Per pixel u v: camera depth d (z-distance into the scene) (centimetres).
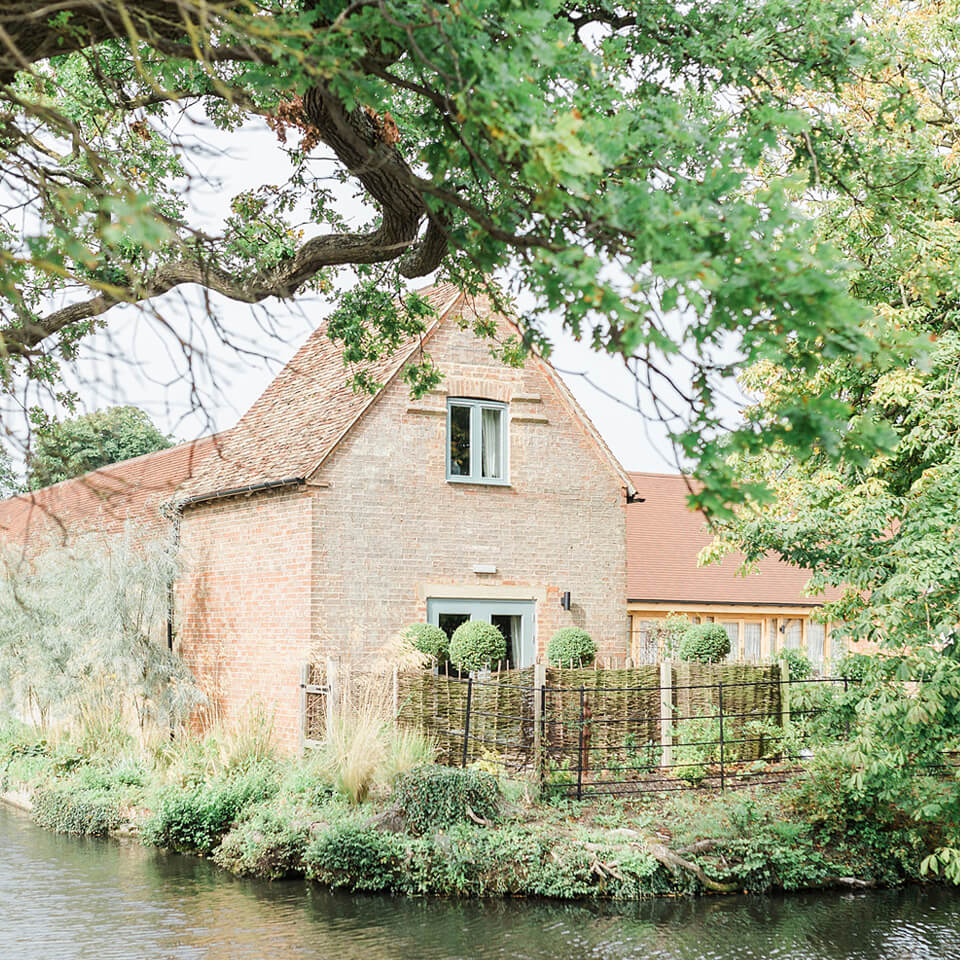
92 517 2152
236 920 1162
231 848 1417
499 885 1263
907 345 369
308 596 1766
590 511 2056
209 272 638
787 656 1950
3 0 381
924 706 967
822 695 1373
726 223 340
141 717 1948
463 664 1767
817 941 1095
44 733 2159
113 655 1838
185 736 1897
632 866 1262
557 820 1387
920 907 1232
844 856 1345
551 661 1920
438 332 1938
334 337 841
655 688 1520
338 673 1673
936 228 1340
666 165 443
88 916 1173
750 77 646
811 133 658
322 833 1339
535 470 2008
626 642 2070
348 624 1797
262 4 432
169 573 1931
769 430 381
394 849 1304
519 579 1967
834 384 1503
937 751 1081
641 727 1708
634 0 633
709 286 313
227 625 1972
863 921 1170
